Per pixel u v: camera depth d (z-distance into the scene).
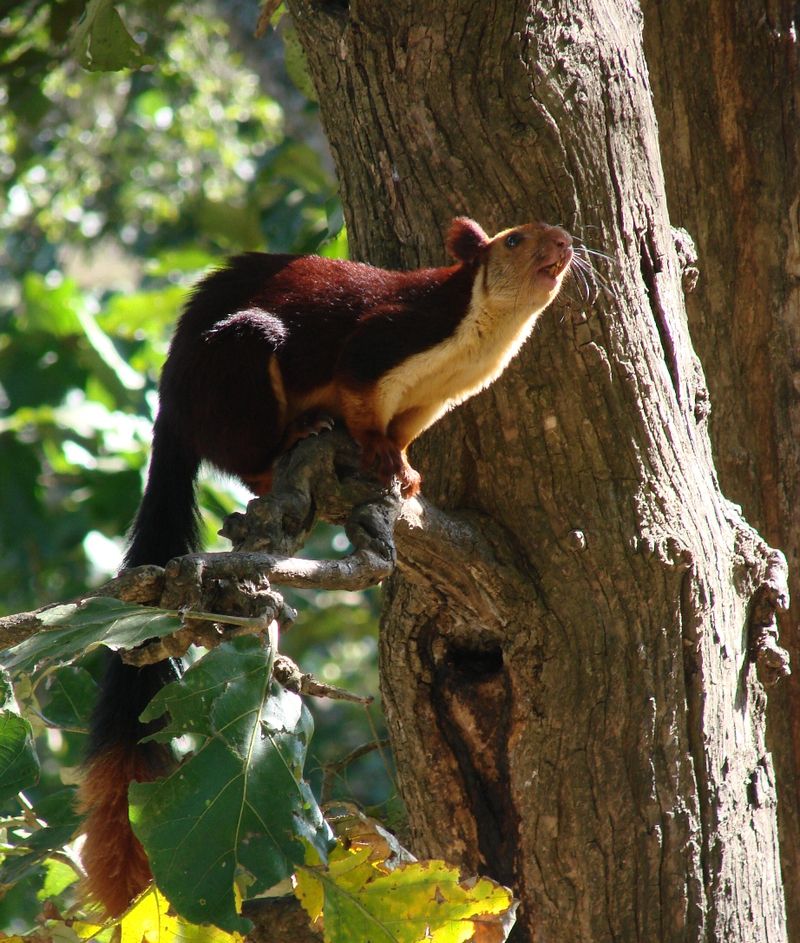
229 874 5.06
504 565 7.10
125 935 5.84
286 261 8.35
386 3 7.16
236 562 5.08
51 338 17.05
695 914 6.79
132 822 5.07
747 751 7.30
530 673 7.09
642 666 6.99
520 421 7.20
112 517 16.72
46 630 4.73
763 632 7.55
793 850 8.59
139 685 6.96
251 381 7.88
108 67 9.51
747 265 8.99
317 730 21.17
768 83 8.92
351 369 7.46
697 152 8.98
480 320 7.22
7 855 7.31
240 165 23.09
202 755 5.18
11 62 15.38
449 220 7.45
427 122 7.24
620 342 7.09
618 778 6.90
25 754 5.05
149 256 22.64
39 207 24.17
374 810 8.62
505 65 6.97
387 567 5.88
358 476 7.09
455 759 7.35
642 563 7.04
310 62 8.07
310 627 21.34
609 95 7.11
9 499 16.61
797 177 8.95
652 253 7.31
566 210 7.08
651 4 8.92
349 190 8.14
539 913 6.95
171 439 8.61
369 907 5.50
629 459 7.11
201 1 21.06
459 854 7.25
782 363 8.95
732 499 8.95
